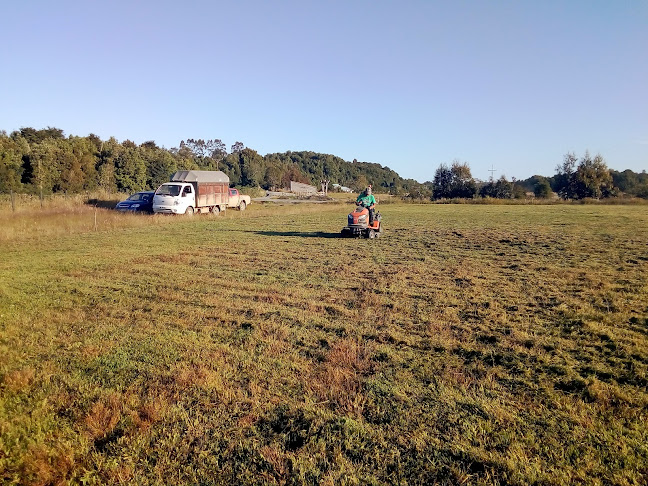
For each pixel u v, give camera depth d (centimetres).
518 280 882
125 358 496
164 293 779
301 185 9000
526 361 487
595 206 3641
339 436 350
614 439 339
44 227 1723
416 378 448
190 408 392
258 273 966
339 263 1084
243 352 510
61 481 307
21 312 669
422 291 799
